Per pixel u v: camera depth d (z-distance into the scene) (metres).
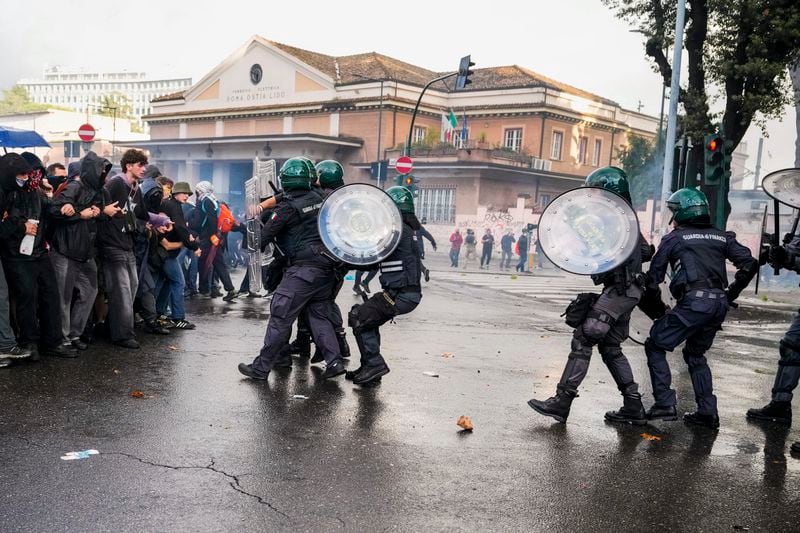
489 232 31.09
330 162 6.96
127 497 3.83
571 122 45.72
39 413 5.13
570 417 5.95
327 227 6.20
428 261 34.06
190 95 52.97
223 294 12.80
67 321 7.02
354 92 44.34
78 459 4.32
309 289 6.46
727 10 18.59
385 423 5.42
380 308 6.36
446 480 4.35
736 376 8.11
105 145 61.47
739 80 19.19
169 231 8.44
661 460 4.98
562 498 4.19
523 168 40.56
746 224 35.53
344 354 7.30
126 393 5.78
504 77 47.16
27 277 6.49
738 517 4.07
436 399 6.23
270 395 6.01
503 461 4.76
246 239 12.20
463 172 39.53
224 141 45.31
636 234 5.41
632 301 5.65
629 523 3.90
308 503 3.89
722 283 5.80
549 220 5.49
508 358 8.39
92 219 7.01
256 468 4.34
